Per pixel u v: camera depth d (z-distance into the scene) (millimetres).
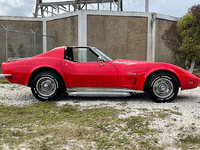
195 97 4484
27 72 3965
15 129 2494
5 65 4062
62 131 2424
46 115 3070
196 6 10023
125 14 11266
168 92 3893
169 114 3068
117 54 11359
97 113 3143
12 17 13352
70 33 11633
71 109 3404
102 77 3930
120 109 3369
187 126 2602
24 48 13562
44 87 4000
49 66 3939
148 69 3859
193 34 9555
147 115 3041
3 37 13281
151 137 2273
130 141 2168
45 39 13477
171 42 10555
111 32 11250
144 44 11531
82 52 4227
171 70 3814
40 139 2201
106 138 2232
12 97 4457
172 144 2111
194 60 10039
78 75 3934
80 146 2041
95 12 10984
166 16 12297
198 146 2064
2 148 1976
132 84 3953
